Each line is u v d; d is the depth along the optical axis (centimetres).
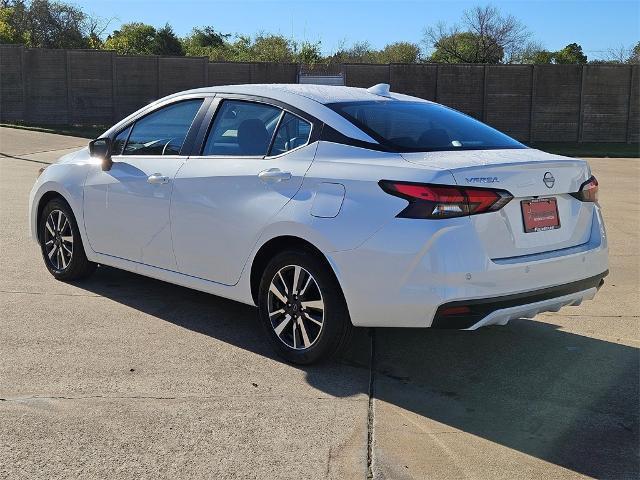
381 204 401
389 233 395
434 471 328
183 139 526
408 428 370
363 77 2744
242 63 2756
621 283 678
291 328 455
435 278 385
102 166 570
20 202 1047
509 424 378
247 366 449
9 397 393
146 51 4994
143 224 536
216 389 412
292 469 326
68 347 471
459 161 405
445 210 386
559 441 359
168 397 399
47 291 598
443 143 448
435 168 393
